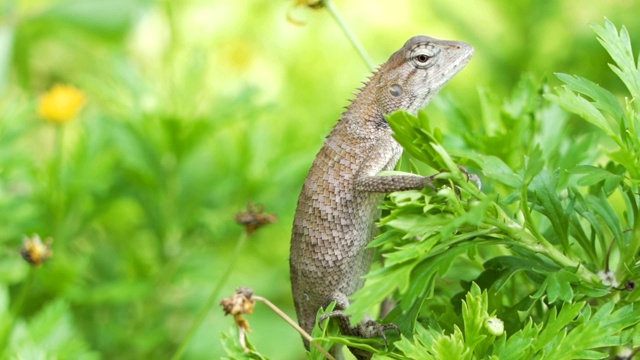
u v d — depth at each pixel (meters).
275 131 13.70
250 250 12.73
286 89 15.57
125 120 11.59
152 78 14.13
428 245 4.77
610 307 4.83
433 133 4.94
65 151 13.14
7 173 10.70
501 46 12.31
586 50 11.76
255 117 11.59
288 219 11.69
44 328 9.06
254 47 16.50
